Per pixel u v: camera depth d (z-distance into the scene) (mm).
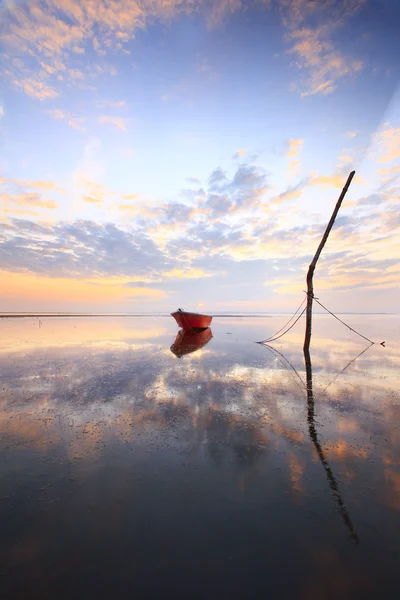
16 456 3541
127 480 3055
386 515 2516
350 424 4516
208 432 4219
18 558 2096
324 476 3109
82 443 3883
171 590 1847
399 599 1781
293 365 8930
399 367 8703
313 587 1863
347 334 19797
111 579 1930
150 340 15312
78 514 2547
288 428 4355
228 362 9336
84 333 18984
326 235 11812
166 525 2416
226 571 1981
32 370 8055
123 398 5723
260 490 2877
